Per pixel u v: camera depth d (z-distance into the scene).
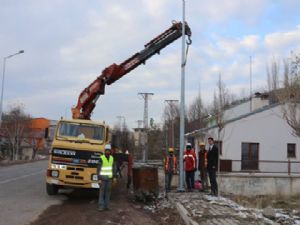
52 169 16.33
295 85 24.30
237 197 21.44
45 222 11.88
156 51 21.17
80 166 16.27
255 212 13.59
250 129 35.53
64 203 15.80
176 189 21.02
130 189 21.89
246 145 35.44
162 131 80.38
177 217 13.28
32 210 13.79
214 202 15.34
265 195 27.41
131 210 14.97
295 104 24.33
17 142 65.94
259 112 35.75
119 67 20.56
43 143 85.25
